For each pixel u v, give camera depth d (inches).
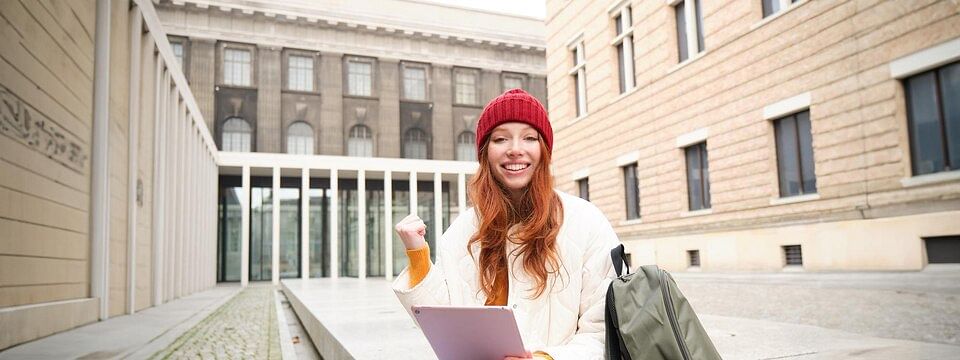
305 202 1175.6
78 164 334.0
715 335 188.1
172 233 601.3
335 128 1445.6
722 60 601.0
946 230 391.5
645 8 725.3
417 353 146.2
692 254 647.8
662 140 692.1
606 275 71.2
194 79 1348.4
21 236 259.4
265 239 1221.7
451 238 80.7
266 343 259.0
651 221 709.9
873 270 435.8
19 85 257.3
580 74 893.8
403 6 1557.6
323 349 212.4
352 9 1496.1
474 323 63.5
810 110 500.4
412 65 1571.1
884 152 440.5
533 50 1688.0
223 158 1123.9
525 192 77.4
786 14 525.0
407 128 1536.7
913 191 417.7
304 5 1454.2
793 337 182.1
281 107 1413.6
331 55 1475.1
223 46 1391.5
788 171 536.1
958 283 344.2
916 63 418.3
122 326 321.1
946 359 143.2
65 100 313.3
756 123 558.6
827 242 477.1
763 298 359.3
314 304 329.4
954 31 393.7
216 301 577.0
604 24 813.2
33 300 272.8
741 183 574.2
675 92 670.5
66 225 314.8
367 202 1317.7
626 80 781.3
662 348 59.0
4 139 243.6
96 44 363.9
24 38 262.4
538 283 71.1
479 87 1628.9
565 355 63.9
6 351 220.4
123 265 412.8
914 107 431.2
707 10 622.5
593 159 840.3
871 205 446.9
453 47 1604.3
